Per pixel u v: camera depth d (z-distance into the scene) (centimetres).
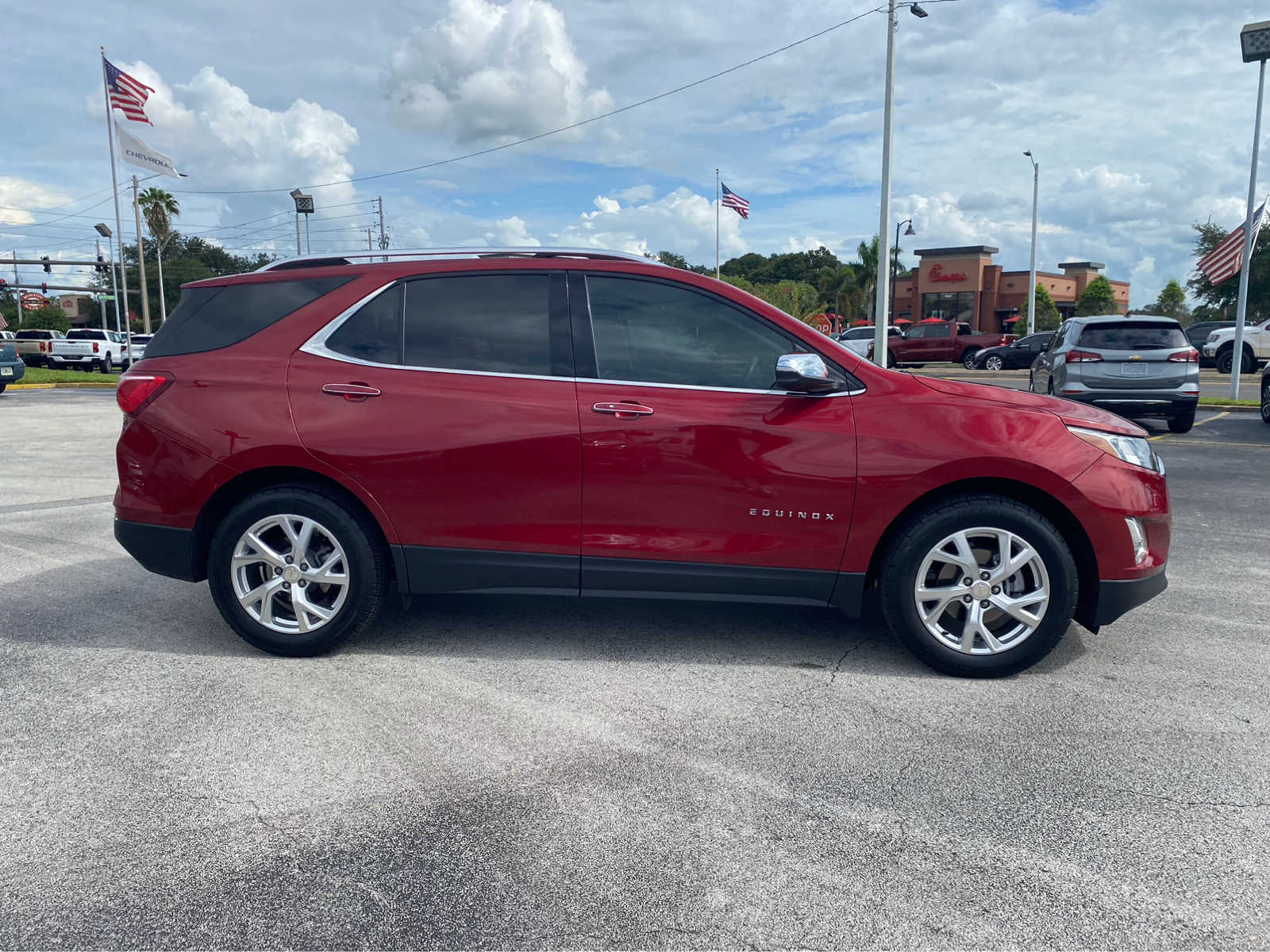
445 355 381
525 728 320
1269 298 4103
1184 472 924
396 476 372
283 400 379
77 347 3219
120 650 396
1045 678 370
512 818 261
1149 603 476
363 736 312
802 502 362
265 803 268
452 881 231
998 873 235
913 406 364
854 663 385
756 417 362
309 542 383
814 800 271
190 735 313
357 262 399
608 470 366
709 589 373
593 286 383
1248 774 289
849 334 3109
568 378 373
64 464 945
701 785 280
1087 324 1240
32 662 381
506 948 206
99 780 281
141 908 220
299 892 227
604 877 233
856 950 206
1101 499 353
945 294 5975
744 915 218
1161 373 1191
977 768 292
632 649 401
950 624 375
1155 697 350
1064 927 214
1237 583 514
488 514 374
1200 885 231
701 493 365
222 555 383
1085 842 250
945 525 358
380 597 389
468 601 475
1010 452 352
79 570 527
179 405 386
